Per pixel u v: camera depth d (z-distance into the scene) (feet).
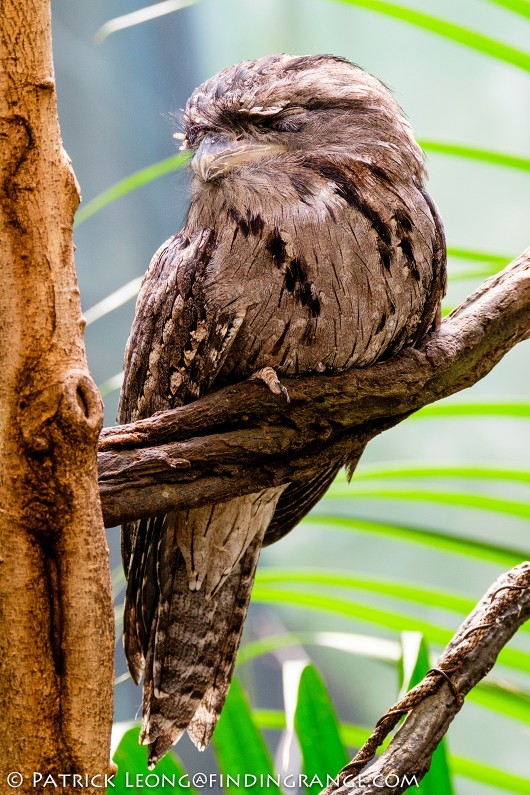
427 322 17.40
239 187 17.34
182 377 17.42
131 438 17.08
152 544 17.53
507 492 33.76
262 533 17.62
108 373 35.19
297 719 17.16
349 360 17.38
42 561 16.75
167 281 17.43
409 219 17.37
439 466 17.60
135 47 37.70
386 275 17.34
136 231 36.86
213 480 17.11
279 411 17.19
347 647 17.51
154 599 17.61
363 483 18.35
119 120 37.14
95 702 16.76
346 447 17.28
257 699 32.94
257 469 17.16
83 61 36.76
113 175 36.86
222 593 17.63
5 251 16.75
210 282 17.34
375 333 17.35
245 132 17.43
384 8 17.57
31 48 16.72
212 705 17.63
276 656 33.32
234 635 17.65
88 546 16.76
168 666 17.62
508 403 17.53
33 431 16.72
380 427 17.31
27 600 16.75
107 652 16.78
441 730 17.01
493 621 17.07
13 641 16.74
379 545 37.99
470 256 17.66
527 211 39.17
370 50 40.14
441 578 37.58
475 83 39.55
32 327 16.75
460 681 17.03
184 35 38.63
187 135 17.62
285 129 17.42
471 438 38.88
